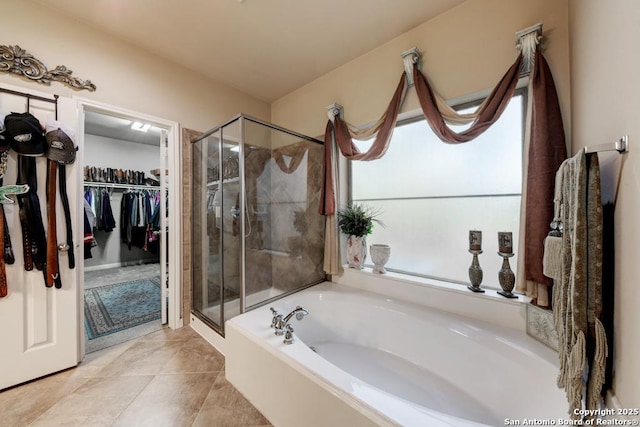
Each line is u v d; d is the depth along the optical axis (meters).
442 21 1.77
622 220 0.72
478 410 1.30
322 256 2.53
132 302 3.02
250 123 2.18
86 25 1.87
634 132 0.66
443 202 1.97
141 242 4.96
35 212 1.60
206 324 2.20
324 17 1.82
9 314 1.52
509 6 1.52
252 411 1.37
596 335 0.75
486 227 1.78
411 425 0.82
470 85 1.66
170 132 2.35
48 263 1.65
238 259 2.08
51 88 1.72
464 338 1.45
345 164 2.53
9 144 1.50
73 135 1.74
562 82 1.35
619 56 0.74
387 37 2.02
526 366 1.19
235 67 2.44
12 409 1.37
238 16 1.81
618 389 0.71
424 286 1.85
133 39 2.05
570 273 0.84
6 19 1.57
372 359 1.75
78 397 1.47
